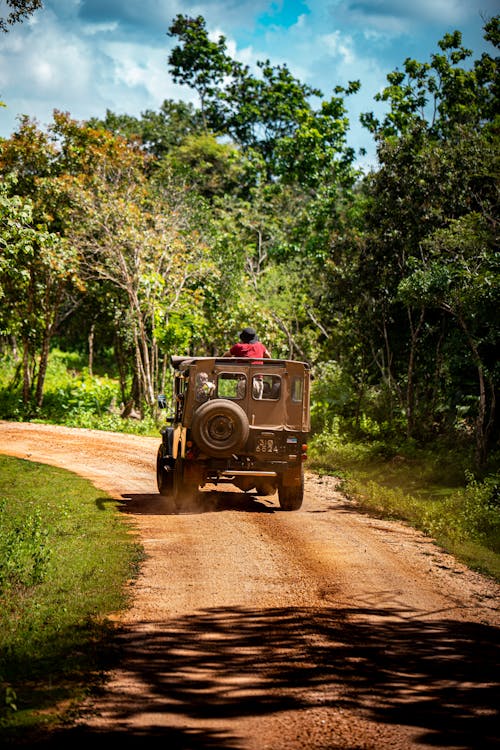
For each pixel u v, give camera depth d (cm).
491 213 2283
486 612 894
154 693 628
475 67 3231
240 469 1374
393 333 2756
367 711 605
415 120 2556
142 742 538
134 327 3378
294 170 4869
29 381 3938
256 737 554
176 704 608
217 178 5281
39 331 3812
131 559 1056
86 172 3472
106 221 3281
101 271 3294
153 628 788
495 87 3219
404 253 2505
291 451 1385
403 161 2444
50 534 1211
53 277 3400
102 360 5562
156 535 1219
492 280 1961
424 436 2478
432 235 2298
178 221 3562
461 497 1545
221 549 1127
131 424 3167
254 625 808
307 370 1383
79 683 640
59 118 3444
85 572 987
